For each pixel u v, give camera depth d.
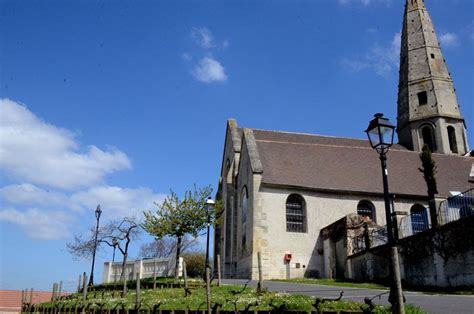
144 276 35.72
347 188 33.75
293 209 32.94
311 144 38.22
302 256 31.67
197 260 52.56
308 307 12.16
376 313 11.31
